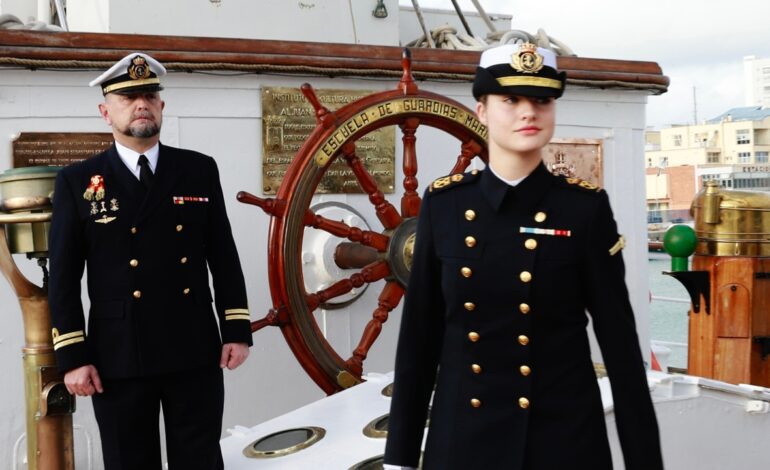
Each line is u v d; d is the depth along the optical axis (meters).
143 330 2.45
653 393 2.62
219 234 2.65
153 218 2.50
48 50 3.28
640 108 4.50
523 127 1.60
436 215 1.70
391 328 3.98
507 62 1.60
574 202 1.63
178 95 3.57
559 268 1.61
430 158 4.10
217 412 2.59
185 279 2.53
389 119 3.32
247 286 3.73
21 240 2.57
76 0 4.38
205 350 2.54
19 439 3.37
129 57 2.47
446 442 1.64
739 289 3.74
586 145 4.39
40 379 2.54
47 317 2.56
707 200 3.79
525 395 1.60
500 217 1.64
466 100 4.11
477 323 1.64
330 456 2.56
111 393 2.47
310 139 3.21
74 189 2.47
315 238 3.71
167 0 3.90
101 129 3.45
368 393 3.06
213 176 2.65
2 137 3.34
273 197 3.74
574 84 4.25
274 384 3.78
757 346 3.81
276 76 3.70
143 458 2.51
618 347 1.60
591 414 1.61
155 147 2.56
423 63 3.90
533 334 1.62
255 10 4.05
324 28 4.20
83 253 2.49
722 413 2.73
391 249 3.35
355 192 3.89
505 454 1.59
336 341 3.85
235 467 2.62
